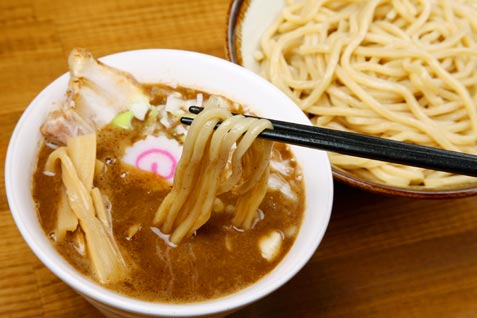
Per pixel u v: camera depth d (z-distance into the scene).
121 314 0.33
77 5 0.51
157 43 0.50
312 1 0.52
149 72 0.40
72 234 0.34
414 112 0.47
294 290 0.40
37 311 0.38
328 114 0.48
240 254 0.35
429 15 0.52
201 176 0.34
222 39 0.51
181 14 0.52
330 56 0.49
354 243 0.43
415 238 0.44
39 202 0.35
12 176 0.33
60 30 0.50
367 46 0.50
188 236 0.35
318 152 0.38
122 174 0.37
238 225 0.36
